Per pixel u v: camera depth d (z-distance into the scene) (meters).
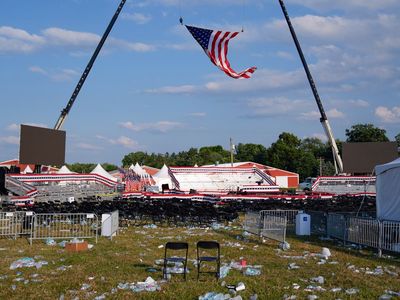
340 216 20.19
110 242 19.52
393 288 11.57
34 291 11.12
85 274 12.98
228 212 27.97
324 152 118.44
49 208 26.78
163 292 10.96
